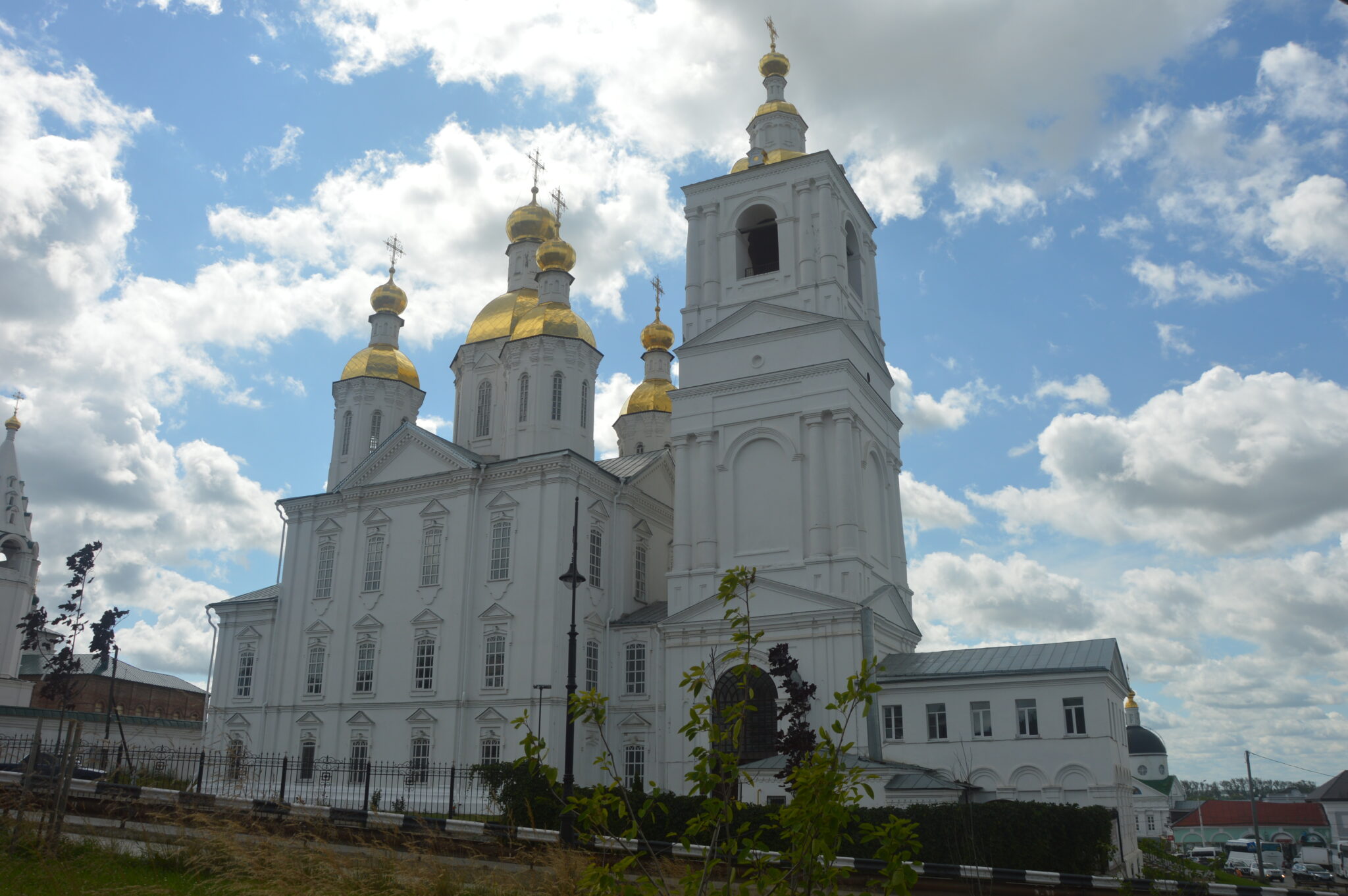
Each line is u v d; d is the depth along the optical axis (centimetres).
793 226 5153
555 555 4944
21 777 2727
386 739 5106
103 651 6931
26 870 1819
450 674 5019
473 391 6400
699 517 4853
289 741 5406
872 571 4688
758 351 4975
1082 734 3731
